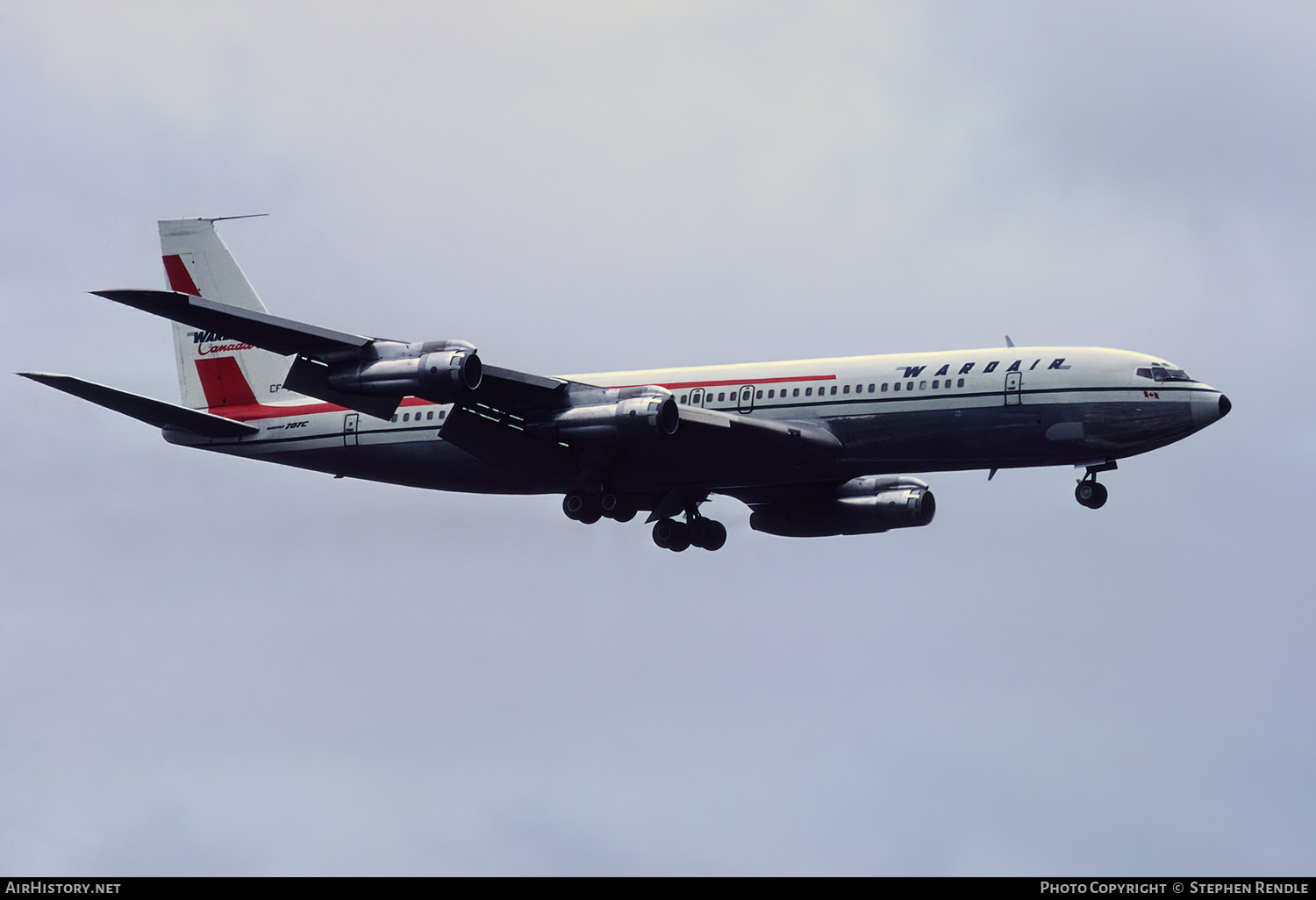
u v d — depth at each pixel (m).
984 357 142.12
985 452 140.88
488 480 158.50
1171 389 136.00
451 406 158.62
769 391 148.88
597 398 140.12
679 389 153.62
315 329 131.25
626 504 154.62
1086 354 139.25
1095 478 144.38
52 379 145.88
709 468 147.00
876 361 146.25
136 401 150.62
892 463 144.75
